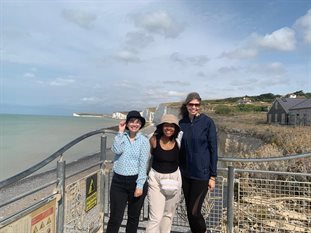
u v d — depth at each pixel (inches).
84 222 166.4
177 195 162.7
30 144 1717.5
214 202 180.7
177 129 158.4
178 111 173.8
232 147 1133.7
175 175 160.7
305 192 164.7
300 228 164.9
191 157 162.6
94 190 180.2
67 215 145.3
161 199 160.9
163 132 158.9
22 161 1115.9
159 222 161.2
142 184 158.9
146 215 208.1
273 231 169.5
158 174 160.4
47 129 3408.0
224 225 178.5
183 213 193.8
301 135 729.0
